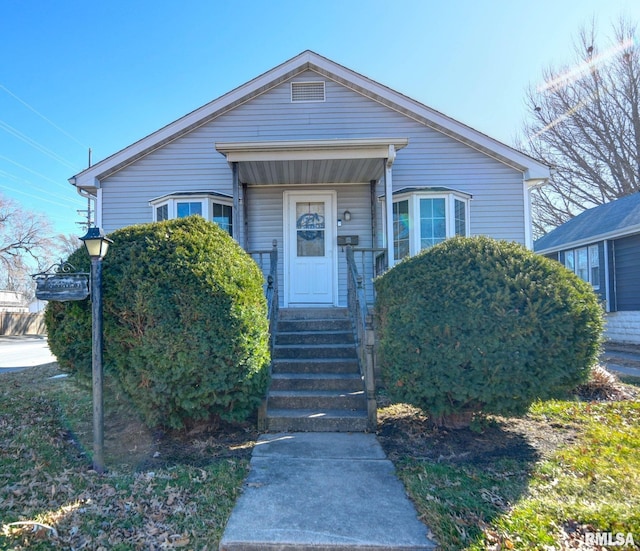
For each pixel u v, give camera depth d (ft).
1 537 8.49
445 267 14.05
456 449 13.39
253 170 24.98
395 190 27.45
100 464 11.63
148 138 27.37
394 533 8.71
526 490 10.49
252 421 16.10
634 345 39.60
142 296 12.34
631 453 12.74
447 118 27.17
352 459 12.58
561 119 70.69
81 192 28.66
